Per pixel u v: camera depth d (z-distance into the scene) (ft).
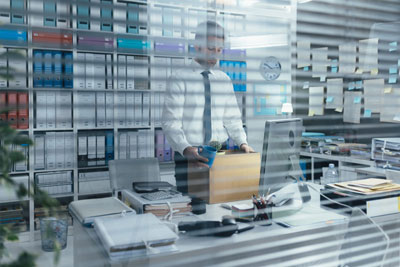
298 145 5.62
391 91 6.74
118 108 4.51
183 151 4.05
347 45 5.95
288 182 5.47
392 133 7.23
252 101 4.58
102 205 4.45
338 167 7.11
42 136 7.67
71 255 4.45
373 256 4.15
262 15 4.40
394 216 5.21
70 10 3.22
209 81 4.08
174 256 3.56
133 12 3.57
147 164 6.61
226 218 4.28
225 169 4.83
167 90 3.89
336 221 4.76
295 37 4.91
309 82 5.29
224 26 4.08
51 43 3.09
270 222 4.61
